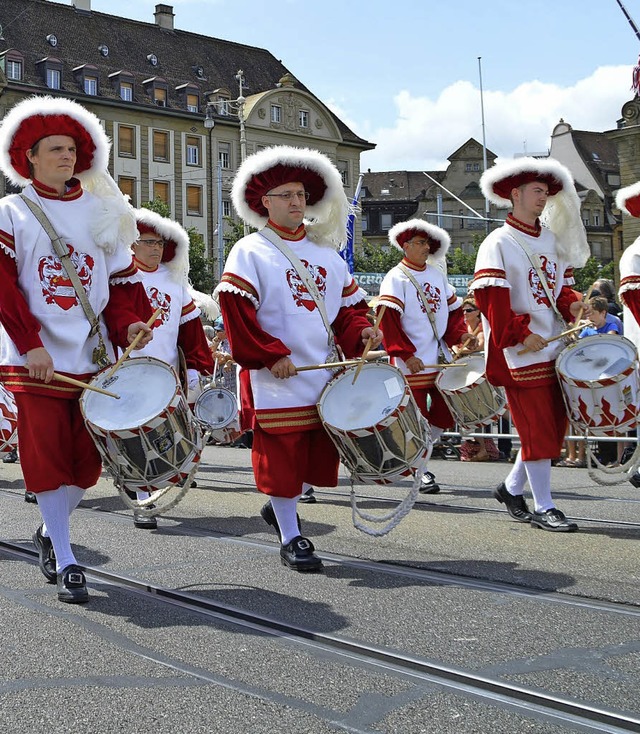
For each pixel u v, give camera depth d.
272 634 4.12
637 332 8.21
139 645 3.97
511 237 6.62
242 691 3.40
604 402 6.00
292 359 5.48
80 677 3.57
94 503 8.00
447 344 9.26
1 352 4.84
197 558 5.64
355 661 3.75
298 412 5.39
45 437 4.74
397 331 8.79
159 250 7.78
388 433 4.96
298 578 5.10
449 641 3.93
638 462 6.21
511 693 3.35
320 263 5.64
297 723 3.11
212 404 9.45
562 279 6.75
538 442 6.44
